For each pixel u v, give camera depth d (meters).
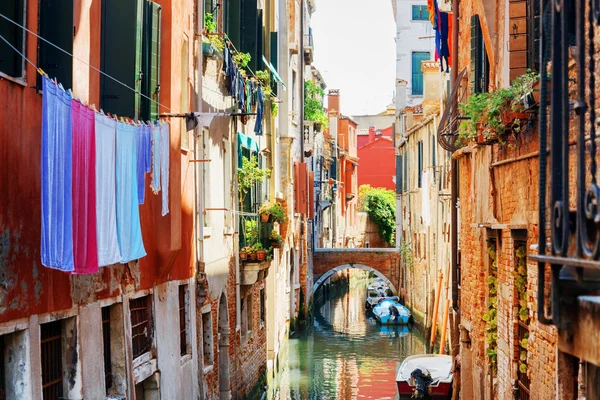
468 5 16.92
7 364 9.30
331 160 69.19
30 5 9.32
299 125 42.62
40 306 9.62
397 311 44.69
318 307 56.38
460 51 18.17
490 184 13.98
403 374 26.11
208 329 19.00
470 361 17.72
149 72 12.98
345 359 34.03
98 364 11.41
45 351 10.27
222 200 20.58
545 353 10.16
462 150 17.02
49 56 9.77
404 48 53.16
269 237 24.62
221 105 20.61
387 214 75.88
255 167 24.09
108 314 12.50
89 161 9.28
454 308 19.00
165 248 14.43
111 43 11.99
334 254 51.06
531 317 11.05
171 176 14.63
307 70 52.16
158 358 14.38
